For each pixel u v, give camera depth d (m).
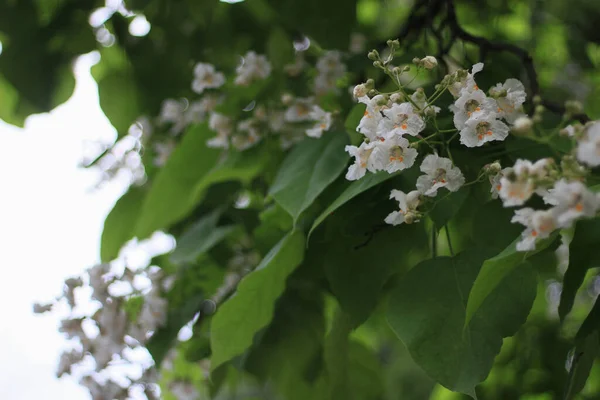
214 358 1.26
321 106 1.35
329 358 1.46
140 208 1.61
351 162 1.20
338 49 1.47
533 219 0.96
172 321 1.40
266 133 1.38
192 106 1.53
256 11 1.62
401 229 1.20
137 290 1.39
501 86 1.06
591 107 1.92
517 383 1.62
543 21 1.83
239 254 1.43
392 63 1.33
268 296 1.25
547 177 0.97
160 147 1.59
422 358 1.07
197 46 1.63
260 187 1.44
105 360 1.36
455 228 1.34
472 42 1.37
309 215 1.24
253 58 1.40
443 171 1.06
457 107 1.05
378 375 1.53
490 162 1.15
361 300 1.20
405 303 1.11
